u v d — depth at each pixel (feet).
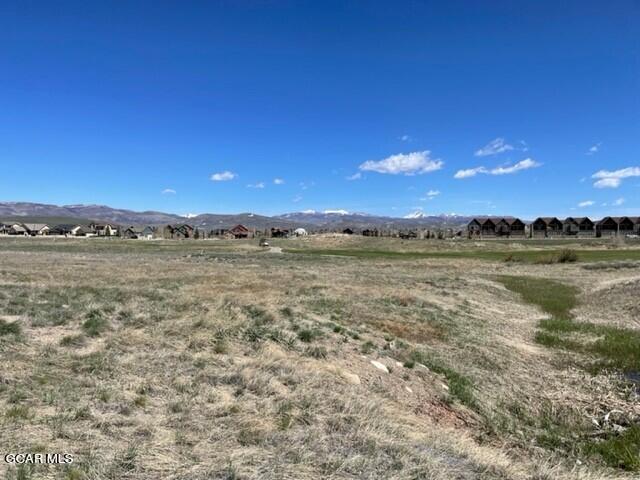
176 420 20.51
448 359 39.96
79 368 25.68
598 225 444.14
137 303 45.98
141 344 31.91
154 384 24.44
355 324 46.26
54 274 79.97
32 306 41.86
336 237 366.02
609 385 37.99
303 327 40.09
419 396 30.71
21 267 99.30
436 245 306.35
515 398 34.27
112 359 27.78
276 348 33.53
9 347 28.66
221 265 134.00
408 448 20.29
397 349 39.68
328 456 18.63
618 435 28.78
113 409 21.02
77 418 19.58
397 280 99.66
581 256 201.67
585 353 48.26
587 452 26.27
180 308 44.14
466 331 52.26
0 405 19.93
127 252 219.82
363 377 31.32
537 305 85.20
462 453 21.30
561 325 62.28
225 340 34.09
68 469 15.61
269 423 21.18
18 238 398.83
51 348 29.12
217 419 21.11
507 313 73.00
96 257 162.81
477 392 33.68
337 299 59.52
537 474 20.79
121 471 16.02
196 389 24.26
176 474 16.20
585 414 32.12
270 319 41.32
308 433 20.53
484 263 176.65
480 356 42.86
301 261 173.47
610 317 71.67
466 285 97.19
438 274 130.41
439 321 54.13
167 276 83.20
